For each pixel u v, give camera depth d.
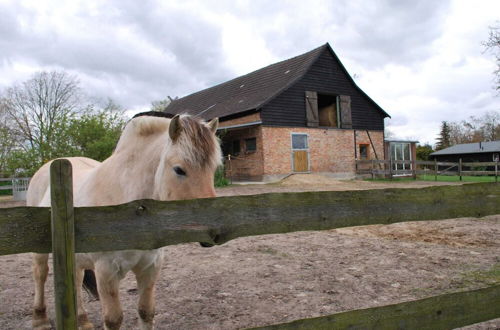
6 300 3.80
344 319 1.72
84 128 15.27
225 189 14.85
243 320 3.21
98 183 2.52
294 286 4.01
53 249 1.41
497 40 19.70
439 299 1.93
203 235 1.63
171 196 2.01
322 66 21.08
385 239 6.14
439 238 6.04
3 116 31.05
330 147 20.97
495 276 4.04
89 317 3.41
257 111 19.02
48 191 3.01
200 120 2.20
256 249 5.71
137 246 1.54
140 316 2.47
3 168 22.44
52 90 31.27
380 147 23.08
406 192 2.04
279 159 19.20
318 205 1.84
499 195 2.31
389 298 3.58
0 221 1.37
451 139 62.00
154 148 2.31
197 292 3.90
